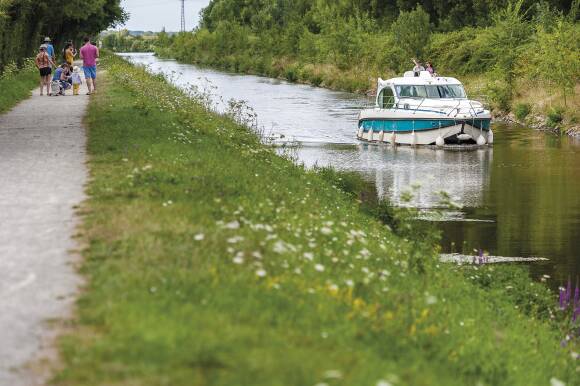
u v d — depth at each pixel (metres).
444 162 79.69
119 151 44.19
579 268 41.28
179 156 42.81
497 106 123.12
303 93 163.75
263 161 51.81
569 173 70.88
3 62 106.56
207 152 46.41
